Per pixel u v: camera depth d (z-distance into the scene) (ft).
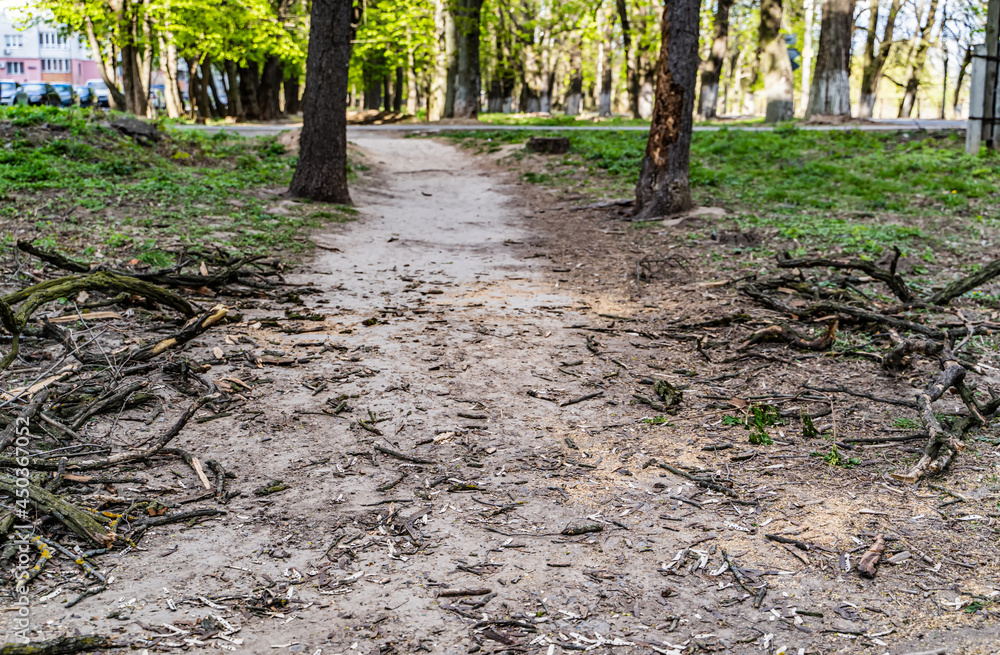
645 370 21.74
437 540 12.93
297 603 11.10
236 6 104.94
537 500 14.38
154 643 10.02
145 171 48.80
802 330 24.73
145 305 24.95
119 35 105.40
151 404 18.11
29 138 49.60
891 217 42.73
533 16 165.68
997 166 55.36
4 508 12.66
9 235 31.50
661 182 45.29
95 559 11.99
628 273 33.60
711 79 132.05
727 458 16.19
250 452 16.03
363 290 30.17
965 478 14.94
